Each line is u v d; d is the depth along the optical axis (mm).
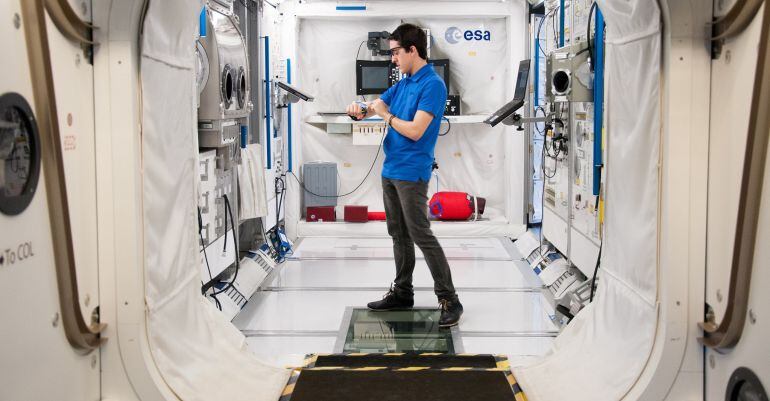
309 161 8680
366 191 8742
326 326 5078
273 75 7391
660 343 2871
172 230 3188
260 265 6492
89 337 2611
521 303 5656
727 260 2654
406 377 3895
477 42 8445
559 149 6016
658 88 2848
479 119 8227
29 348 2158
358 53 8492
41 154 2227
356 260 7105
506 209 8445
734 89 2582
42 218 2246
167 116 3104
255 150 6039
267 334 4902
